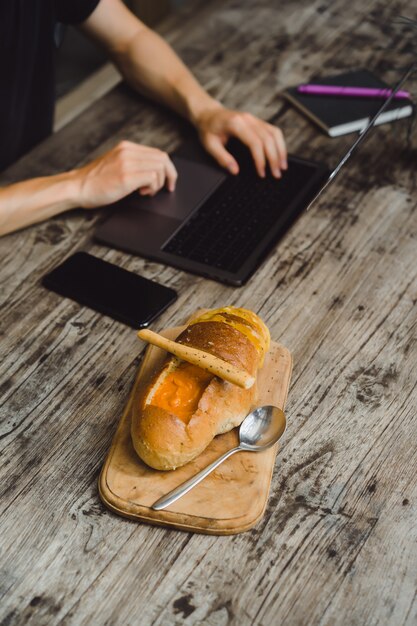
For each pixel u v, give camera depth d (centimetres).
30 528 80
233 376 80
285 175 132
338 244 118
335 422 91
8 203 118
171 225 120
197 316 102
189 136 144
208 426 81
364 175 133
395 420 91
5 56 146
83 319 105
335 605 73
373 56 165
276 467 86
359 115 144
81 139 143
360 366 98
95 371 98
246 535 79
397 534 79
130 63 155
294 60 165
